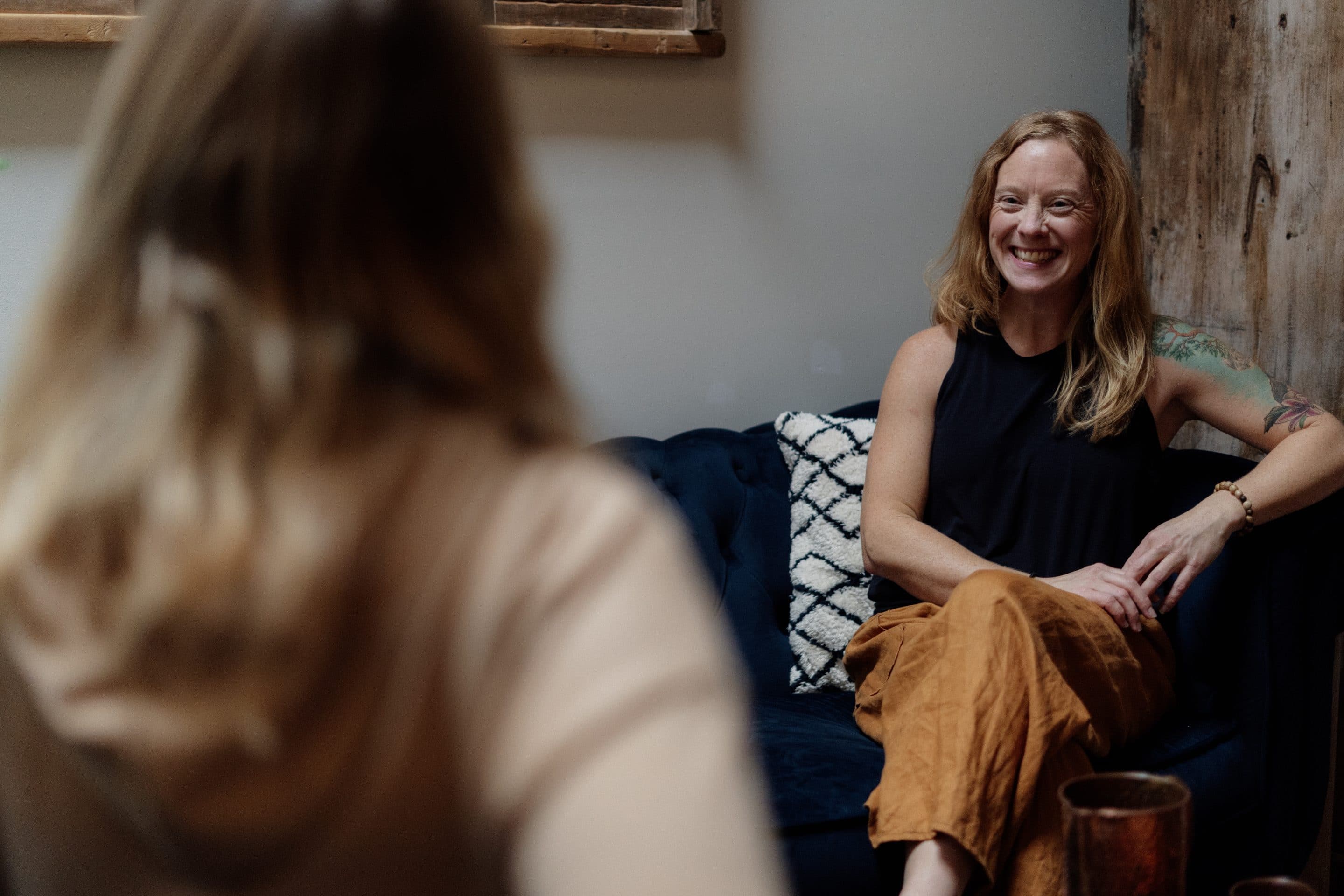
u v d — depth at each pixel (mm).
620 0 2160
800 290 2355
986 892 1378
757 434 2205
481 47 416
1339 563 1757
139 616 350
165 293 383
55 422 386
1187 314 2410
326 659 357
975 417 1859
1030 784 1389
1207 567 1758
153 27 409
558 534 370
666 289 2256
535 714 345
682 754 332
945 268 2457
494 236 410
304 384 369
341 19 392
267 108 386
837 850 1451
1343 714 2047
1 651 384
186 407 366
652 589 364
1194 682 1783
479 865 364
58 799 381
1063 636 1554
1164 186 2449
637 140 2201
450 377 389
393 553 367
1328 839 2059
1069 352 1849
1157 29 2447
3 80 1856
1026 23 2471
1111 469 1812
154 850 367
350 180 385
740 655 1994
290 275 380
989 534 1850
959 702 1422
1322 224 2086
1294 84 2125
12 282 1893
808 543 2045
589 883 318
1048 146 1798
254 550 351
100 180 405
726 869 319
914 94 2398
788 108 2305
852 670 1827
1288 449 1768
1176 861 873
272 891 366
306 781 359
